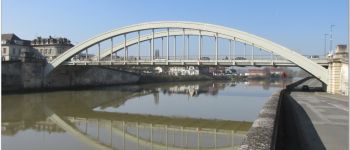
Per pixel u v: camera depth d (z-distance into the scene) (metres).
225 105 55.38
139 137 32.09
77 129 36.16
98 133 34.03
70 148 27.23
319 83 96.75
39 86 83.00
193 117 43.34
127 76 118.81
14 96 68.31
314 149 14.58
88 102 61.34
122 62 76.50
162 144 29.22
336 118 24.06
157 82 138.38
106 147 28.06
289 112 27.11
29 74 80.25
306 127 20.11
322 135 17.58
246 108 51.41
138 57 78.25
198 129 36.00
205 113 46.38
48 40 121.31
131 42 85.69
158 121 41.25
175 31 78.06
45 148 26.83
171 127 37.41
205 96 73.44
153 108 52.50
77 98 67.75
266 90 96.69
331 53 68.25
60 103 59.16
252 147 8.29
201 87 110.94
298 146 15.09
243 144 8.59
